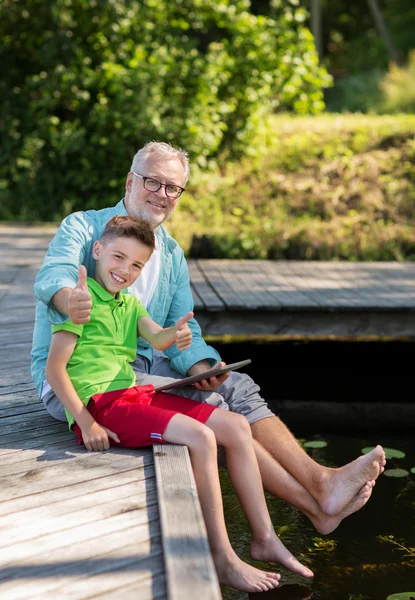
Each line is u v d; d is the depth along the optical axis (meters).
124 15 10.91
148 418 2.85
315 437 4.86
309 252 8.92
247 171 11.44
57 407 3.13
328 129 12.23
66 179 11.20
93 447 2.90
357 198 10.66
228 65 11.29
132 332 3.03
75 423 2.97
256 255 8.89
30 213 10.99
